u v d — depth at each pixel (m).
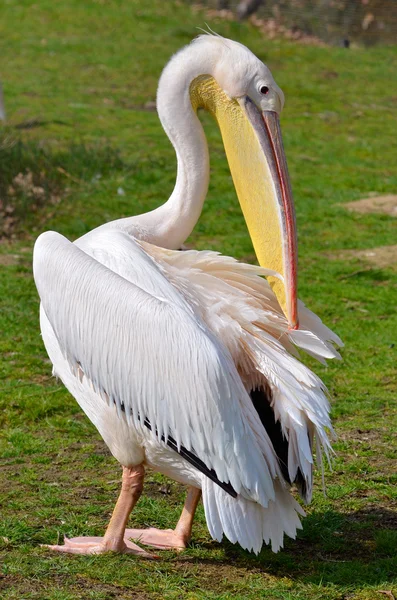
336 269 17.09
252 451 6.40
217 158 24.73
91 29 39.66
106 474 9.12
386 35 42.78
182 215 7.96
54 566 6.92
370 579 7.00
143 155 24.06
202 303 7.02
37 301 14.85
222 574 7.06
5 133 22.34
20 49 36.31
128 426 6.97
